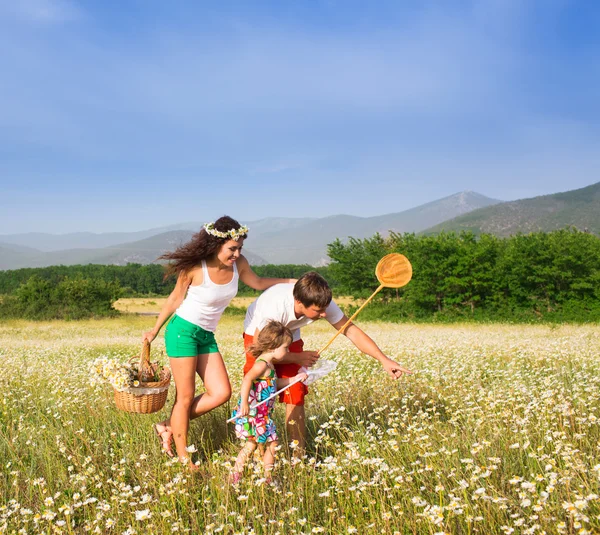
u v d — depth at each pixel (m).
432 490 3.59
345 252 38.12
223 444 4.80
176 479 3.67
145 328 30.30
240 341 15.68
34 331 27.52
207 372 4.61
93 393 6.50
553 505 3.16
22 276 72.69
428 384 6.75
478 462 3.95
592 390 5.52
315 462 4.23
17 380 7.90
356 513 3.43
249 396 4.45
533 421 4.58
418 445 4.24
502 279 31.12
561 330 21.14
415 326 27.58
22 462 4.55
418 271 33.00
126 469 4.42
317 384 7.20
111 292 41.00
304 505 3.67
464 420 5.24
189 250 4.33
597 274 28.94
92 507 3.70
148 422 5.39
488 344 11.25
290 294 4.67
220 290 4.46
